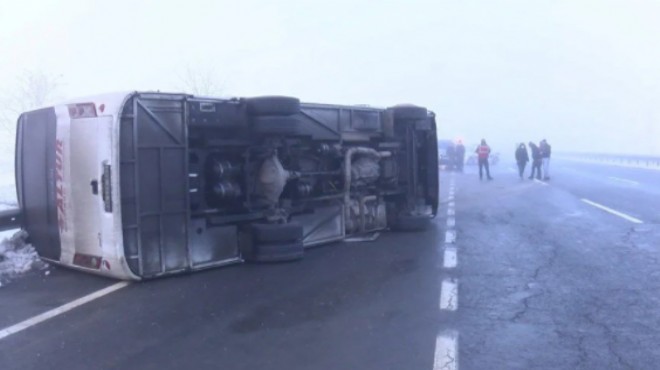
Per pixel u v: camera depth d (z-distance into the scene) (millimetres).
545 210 16172
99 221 8094
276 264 9398
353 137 11789
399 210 13359
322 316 6473
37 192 9273
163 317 6496
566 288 7574
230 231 9297
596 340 5602
